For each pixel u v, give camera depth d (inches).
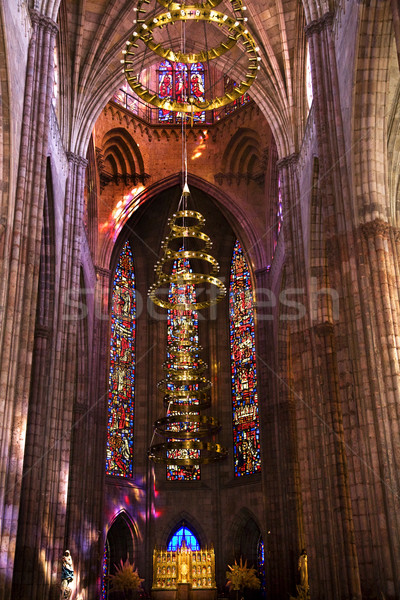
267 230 1541.6
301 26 1140.5
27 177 809.5
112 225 1531.7
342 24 823.7
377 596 644.7
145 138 1601.9
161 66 1694.1
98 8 1168.2
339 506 850.1
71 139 1131.3
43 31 882.1
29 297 769.6
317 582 906.7
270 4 1162.6
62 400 987.9
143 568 1471.5
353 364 716.0
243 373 1625.2
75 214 1103.0
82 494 1274.6
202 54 815.7
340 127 813.9
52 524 920.9
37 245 799.1
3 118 763.4
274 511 1347.2
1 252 752.3
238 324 1676.9
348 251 750.5
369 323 705.0
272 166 1481.3
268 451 1396.4
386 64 754.8
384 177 756.0
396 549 628.4
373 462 662.5
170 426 1612.9
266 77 1194.6
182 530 1535.4
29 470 887.1
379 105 756.6
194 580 1357.0
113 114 1525.6
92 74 1173.7
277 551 1312.7
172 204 1702.8
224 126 1604.3
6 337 727.7
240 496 1518.2
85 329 1350.9
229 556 1489.9
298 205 1112.2
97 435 1397.6
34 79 852.0
